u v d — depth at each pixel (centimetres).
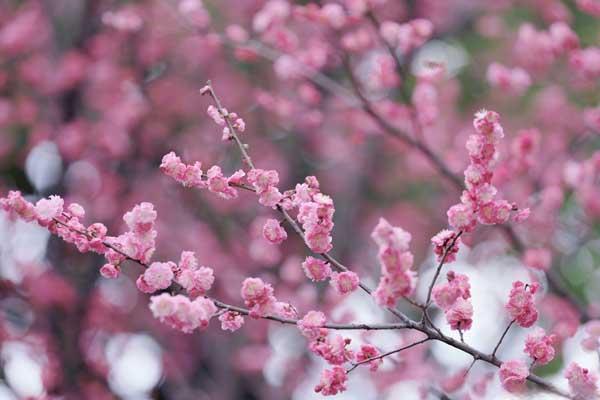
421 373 888
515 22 1252
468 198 390
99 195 1213
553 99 1123
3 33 1233
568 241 1104
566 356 789
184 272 394
